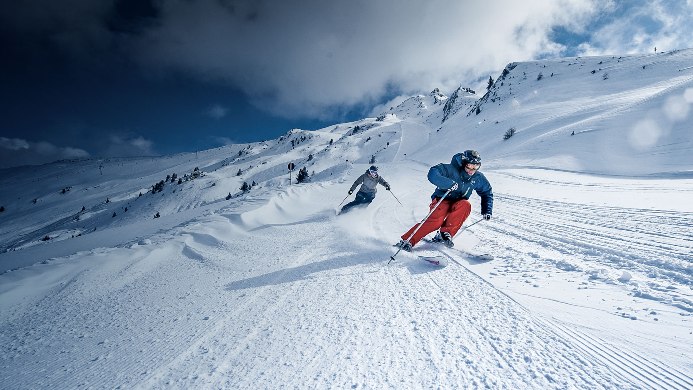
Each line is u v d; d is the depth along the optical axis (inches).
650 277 129.1
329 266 175.3
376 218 325.4
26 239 6117.1
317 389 76.0
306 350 93.8
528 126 2760.8
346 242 228.1
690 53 3732.8
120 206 6491.1
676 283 120.0
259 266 187.5
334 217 347.6
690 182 567.2
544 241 203.6
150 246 241.3
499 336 93.7
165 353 100.6
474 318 105.7
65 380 91.6
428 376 78.2
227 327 114.4
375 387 75.5
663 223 229.6
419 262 170.7
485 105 5014.8
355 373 81.3
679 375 71.6
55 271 199.2
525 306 111.0
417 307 116.9
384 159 6801.2
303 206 446.3
